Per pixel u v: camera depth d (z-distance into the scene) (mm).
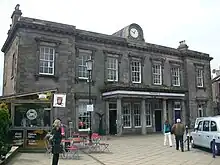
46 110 16719
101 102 28797
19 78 23156
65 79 25484
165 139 19797
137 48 32656
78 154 14875
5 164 11484
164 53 35469
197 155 15125
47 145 15461
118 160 13219
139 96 28781
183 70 37344
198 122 18125
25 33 23969
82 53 28219
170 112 34125
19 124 16203
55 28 25250
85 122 27438
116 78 30484
